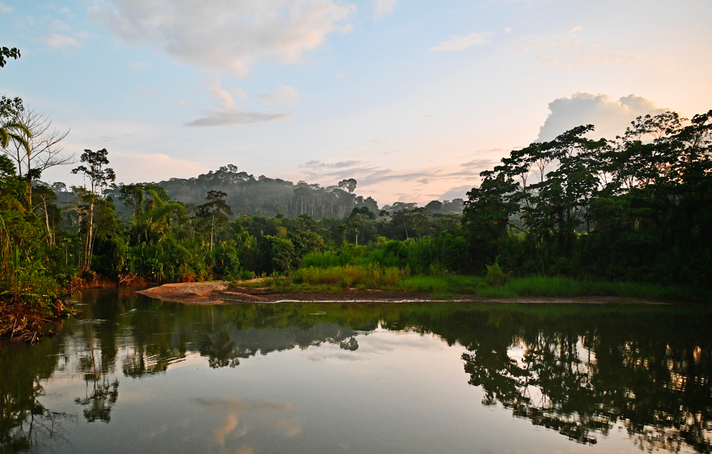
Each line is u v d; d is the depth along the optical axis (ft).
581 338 35.42
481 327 40.37
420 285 71.97
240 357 27.99
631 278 70.23
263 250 135.74
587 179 76.28
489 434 16.58
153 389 21.42
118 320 43.57
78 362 26.45
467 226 95.55
